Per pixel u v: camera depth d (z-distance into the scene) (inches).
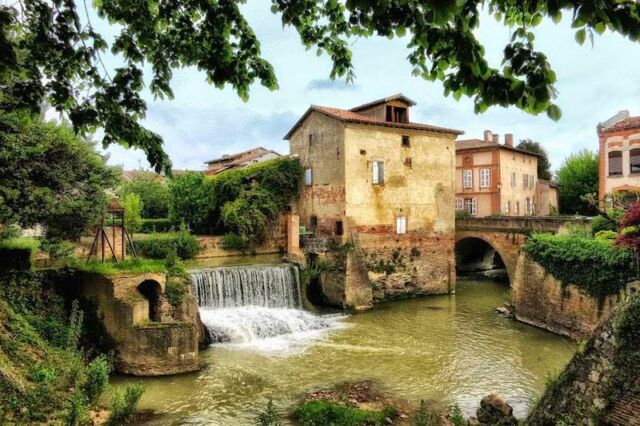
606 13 126.1
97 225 833.5
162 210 1875.0
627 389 319.3
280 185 1323.8
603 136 1198.9
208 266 1053.8
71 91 233.3
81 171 693.9
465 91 159.2
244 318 855.7
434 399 570.6
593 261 764.0
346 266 1070.4
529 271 932.6
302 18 250.7
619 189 1159.0
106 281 666.8
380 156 1195.9
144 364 633.6
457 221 1390.3
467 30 149.8
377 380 633.0
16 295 663.8
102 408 514.0
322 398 569.6
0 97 431.5
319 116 1232.8
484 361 707.4
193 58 248.1
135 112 241.6
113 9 237.5
